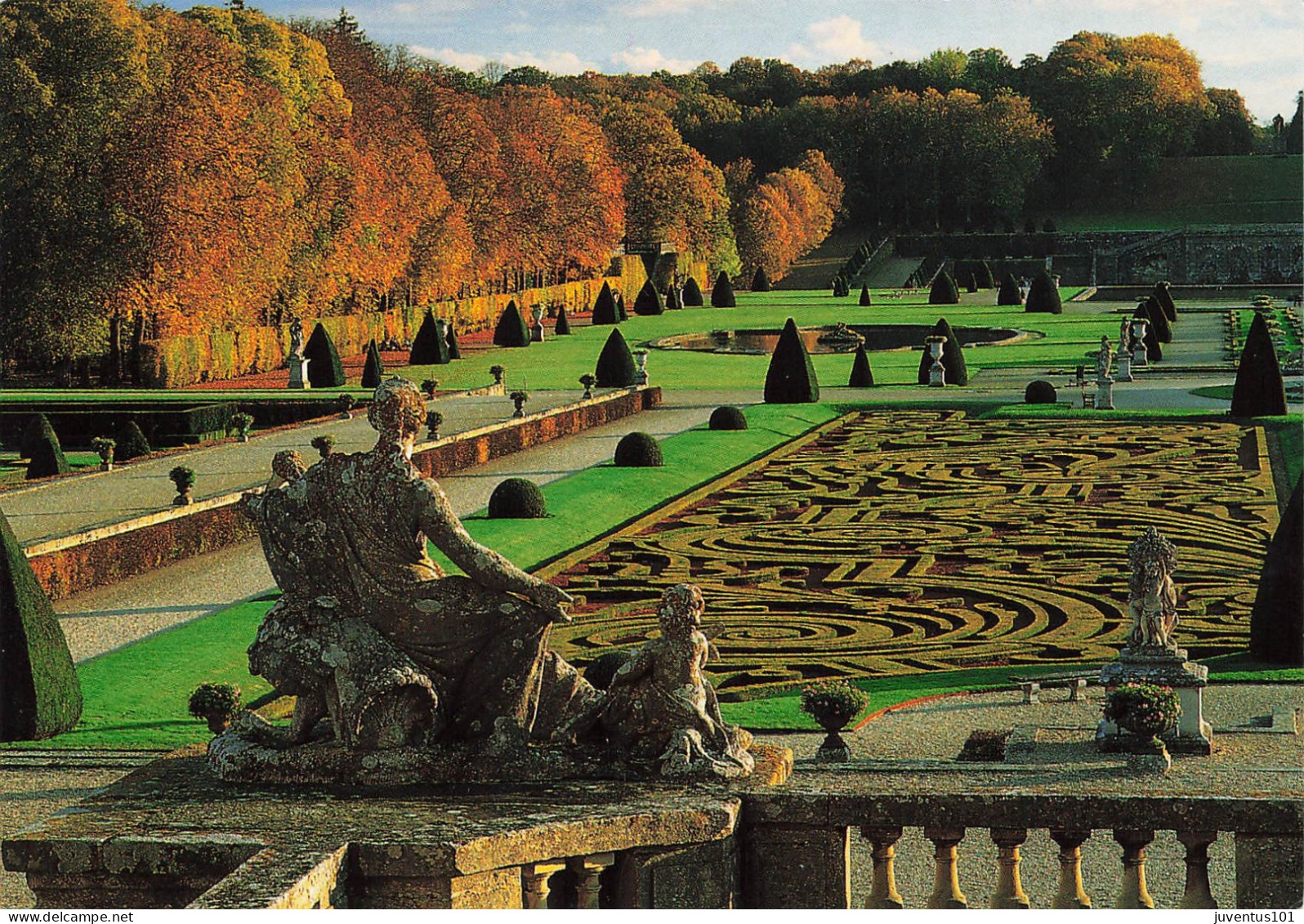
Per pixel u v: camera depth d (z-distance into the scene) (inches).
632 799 432.1
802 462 2292.1
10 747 968.9
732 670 1175.0
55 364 3297.2
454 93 4940.9
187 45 3316.9
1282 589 1155.9
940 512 1846.7
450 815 416.2
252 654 464.1
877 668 1178.0
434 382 2977.4
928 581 1476.4
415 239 4370.1
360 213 3843.5
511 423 2427.4
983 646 1229.7
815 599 1405.0
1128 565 1520.7
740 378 3577.8
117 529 1524.4
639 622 1322.6
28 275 3021.7
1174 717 849.5
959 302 5851.4
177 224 3105.3
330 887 383.2
